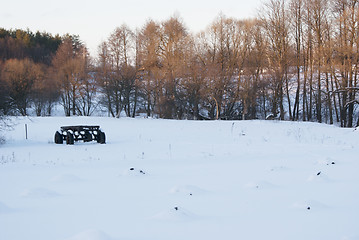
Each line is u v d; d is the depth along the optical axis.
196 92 48.47
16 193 8.60
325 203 7.69
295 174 11.09
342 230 5.92
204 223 6.29
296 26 47.88
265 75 49.19
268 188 9.16
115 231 5.84
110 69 50.31
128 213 6.91
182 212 6.72
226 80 49.91
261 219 6.55
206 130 30.62
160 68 51.38
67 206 7.40
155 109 50.91
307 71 48.47
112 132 30.11
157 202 7.76
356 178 10.34
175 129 31.56
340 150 17.28
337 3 43.72
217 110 47.12
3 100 30.81
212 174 11.27
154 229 5.95
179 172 11.65
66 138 23.39
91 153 17.66
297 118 47.25
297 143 21.52
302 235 5.69
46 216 6.68
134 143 22.64
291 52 48.56
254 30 51.34
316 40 46.50
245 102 47.84
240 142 22.73
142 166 12.95
